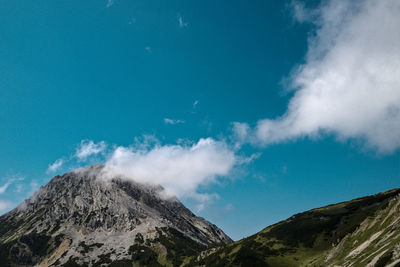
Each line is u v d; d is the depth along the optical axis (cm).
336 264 12681
